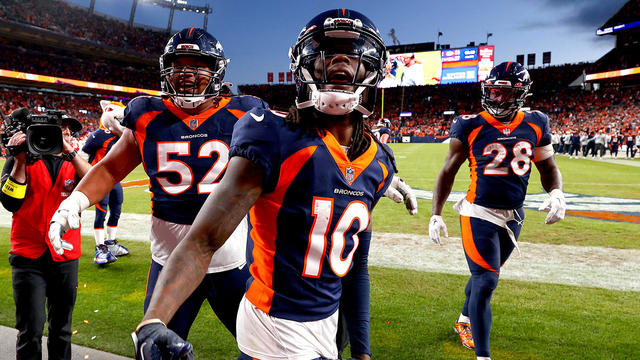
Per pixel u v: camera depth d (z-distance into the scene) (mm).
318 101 1032
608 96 36344
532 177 11898
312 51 1072
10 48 31562
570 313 3170
